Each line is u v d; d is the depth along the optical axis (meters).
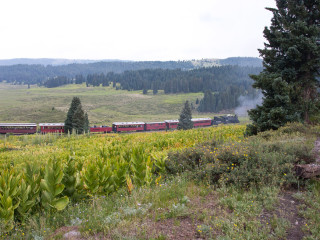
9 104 148.12
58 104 149.00
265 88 14.57
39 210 4.89
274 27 15.47
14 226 4.31
